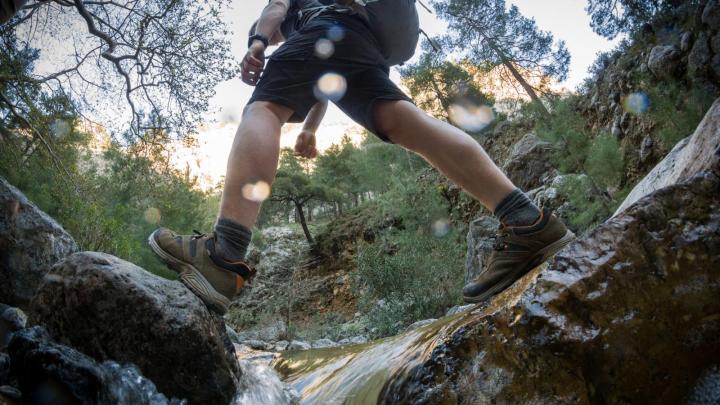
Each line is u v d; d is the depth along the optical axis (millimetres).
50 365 1246
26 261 3516
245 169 1513
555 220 1549
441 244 13438
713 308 1107
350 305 17969
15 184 8930
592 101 15945
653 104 11234
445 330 1486
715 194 1217
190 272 1488
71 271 1417
